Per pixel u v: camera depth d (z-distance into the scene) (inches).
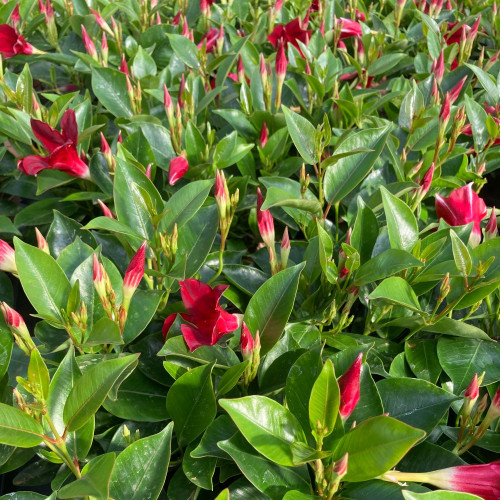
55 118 23.2
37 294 15.1
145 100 24.6
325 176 19.2
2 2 32.4
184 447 15.5
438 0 32.5
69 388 13.6
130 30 34.6
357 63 27.5
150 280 17.2
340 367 14.2
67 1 30.6
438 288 18.6
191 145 21.5
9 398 14.7
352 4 32.8
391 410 14.5
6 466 14.9
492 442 15.1
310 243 18.4
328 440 12.9
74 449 13.4
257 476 12.9
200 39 31.4
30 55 28.3
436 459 14.0
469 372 16.3
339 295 16.9
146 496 12.7
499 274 15.8
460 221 17.6
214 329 14.1
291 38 28.9
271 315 15.1
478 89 30.3
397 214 16.5
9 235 24.0
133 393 15.6
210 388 14.2
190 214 16.8
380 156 22.6
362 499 12.6
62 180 22.0
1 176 26.4
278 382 14.9
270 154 22.5
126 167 17.4
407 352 17.2
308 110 26.8
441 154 22.2
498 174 31.0
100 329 14.2
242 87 24.7
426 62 29.6
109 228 15.1
